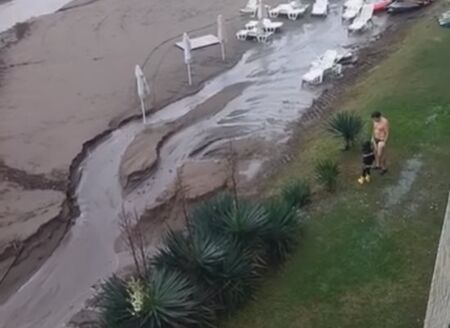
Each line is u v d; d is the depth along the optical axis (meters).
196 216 16.22
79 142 23.88
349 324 13.88
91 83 28.39
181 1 37.47
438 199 17.20
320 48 30.12
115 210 20.52
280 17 34.03
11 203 20.69
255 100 26.19
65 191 21.22
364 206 17.39
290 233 15.90
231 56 30.17
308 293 14.84
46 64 30.77
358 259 15.60
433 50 26.66
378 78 25.52
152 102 26.42
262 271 15.47
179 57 30.31
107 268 18.09
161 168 22.34
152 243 18.78
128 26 34.50
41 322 16.58
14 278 18.08
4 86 28.84
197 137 24.02
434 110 21.45
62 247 19.22
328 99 25.19
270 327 14.10
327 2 34.50
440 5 32.34
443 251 10.71
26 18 37.22
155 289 13.56
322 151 20.81
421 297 14.24
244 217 15.39
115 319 13.44
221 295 14.47
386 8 32.84
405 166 18.69
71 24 35.44
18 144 24.03
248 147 22.80
